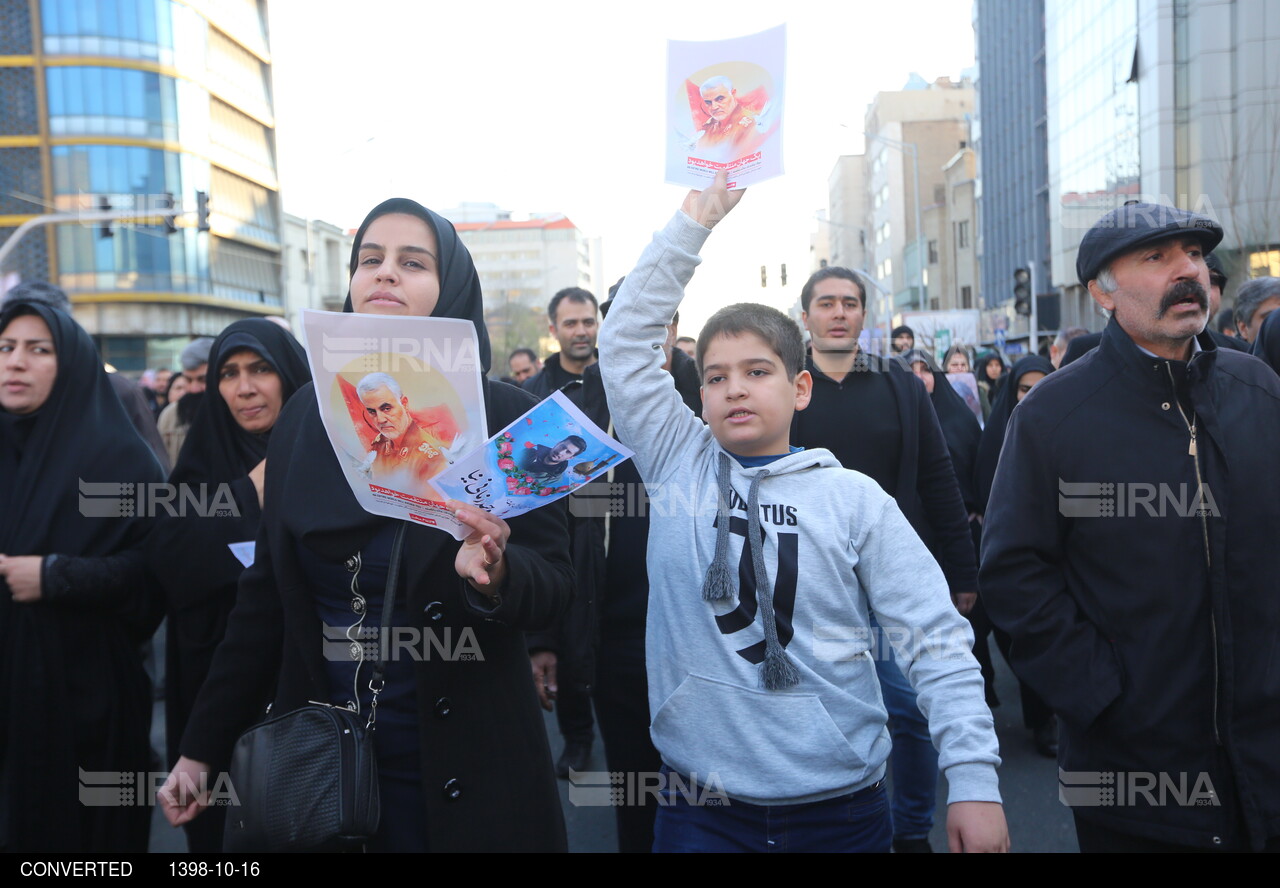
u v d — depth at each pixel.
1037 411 2.55
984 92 61.81
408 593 2.18
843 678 2.29
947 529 4.12
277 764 2.09
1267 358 3.85
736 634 2.28
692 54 2.40
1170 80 33.34
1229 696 2.31
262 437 3.43
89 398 3.24
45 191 49.12
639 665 3.55
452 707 2.21
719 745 2.29
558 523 2.42
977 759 2.11
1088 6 40.81
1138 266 2.42
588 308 5.64
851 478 2.36
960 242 73.81
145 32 50.31
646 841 3.55
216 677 2.41
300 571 2.29
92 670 3.08
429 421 2.07
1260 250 27.52
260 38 61.78
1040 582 2.52
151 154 50.78
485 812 2.21
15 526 3.08
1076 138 42.69
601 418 4.05
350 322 2.01
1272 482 2.36
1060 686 2.46
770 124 2.35
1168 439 2.41
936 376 5.87
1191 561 2.36
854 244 112.12
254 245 60.50
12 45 48.78
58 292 3.80
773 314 2.39
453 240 2.42
